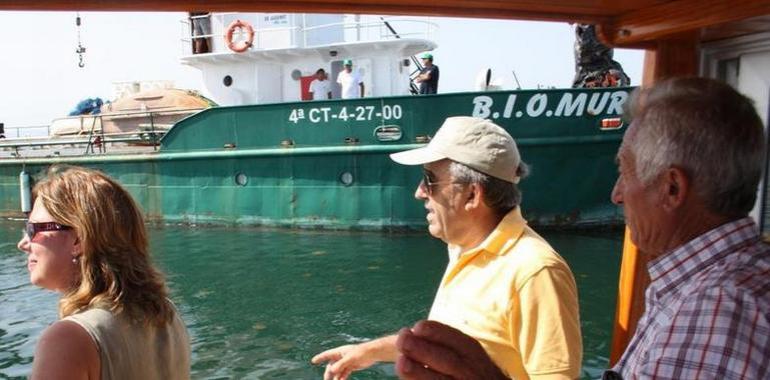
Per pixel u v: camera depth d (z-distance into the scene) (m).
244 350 6.26
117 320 1.65
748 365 0.93
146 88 17.52
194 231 12.29
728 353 0.94
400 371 1.26
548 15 2.16
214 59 13.23
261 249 10.62
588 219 10.69
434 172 2.13
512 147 2.11
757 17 1.79
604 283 8.12
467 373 1.24
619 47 2.26
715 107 1.08
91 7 1.55
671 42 2.23
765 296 0.97
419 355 1.25
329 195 11.46
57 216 1.71
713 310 0.98
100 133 13.80
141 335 1.71
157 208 12.77
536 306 1.84
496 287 1.94
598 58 11.27
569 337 1.83
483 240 2.09
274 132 11.66
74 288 1.75
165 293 1.86
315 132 11.37
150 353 1.73
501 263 1.96
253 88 13.34
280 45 12.96
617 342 2.39
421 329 1.27
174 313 1.89
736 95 1.11
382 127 10.94
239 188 12.05
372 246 10.52
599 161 10.50
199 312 7.57
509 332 1.91
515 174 2.12
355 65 12.80
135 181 12.91
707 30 2.08
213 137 12.11
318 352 6.15
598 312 7.04
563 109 10.38
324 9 1.88
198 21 13.59
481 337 1.93
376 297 7.93
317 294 8.14
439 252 10.04
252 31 12.58
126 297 1.70
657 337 1.04
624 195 1.21
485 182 2.04
